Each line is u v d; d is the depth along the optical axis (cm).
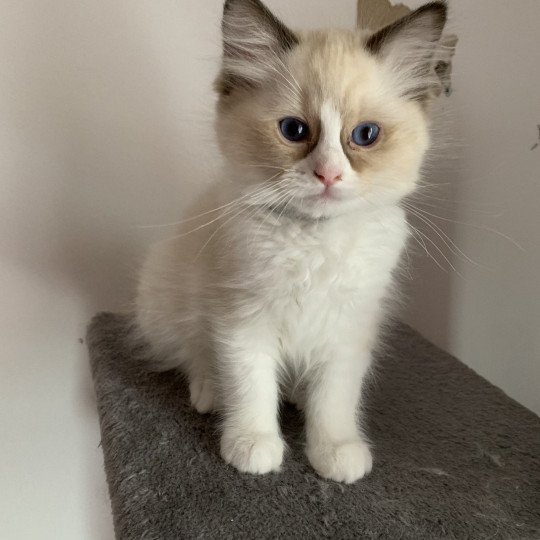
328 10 36
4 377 34
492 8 35
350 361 24
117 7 33
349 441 23
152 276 30
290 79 22
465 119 38
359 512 21
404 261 30
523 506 22
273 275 22
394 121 22
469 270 39
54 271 34
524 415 28
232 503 21
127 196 35
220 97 24
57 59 32
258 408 24
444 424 27
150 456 23
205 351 27
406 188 23
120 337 32
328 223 22
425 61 24
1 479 36
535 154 33
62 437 36
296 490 22
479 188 38
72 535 38
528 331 36
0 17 31
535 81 33
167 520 20
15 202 33
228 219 23
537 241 34
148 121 35
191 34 34
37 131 32
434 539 20
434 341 42
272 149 21
